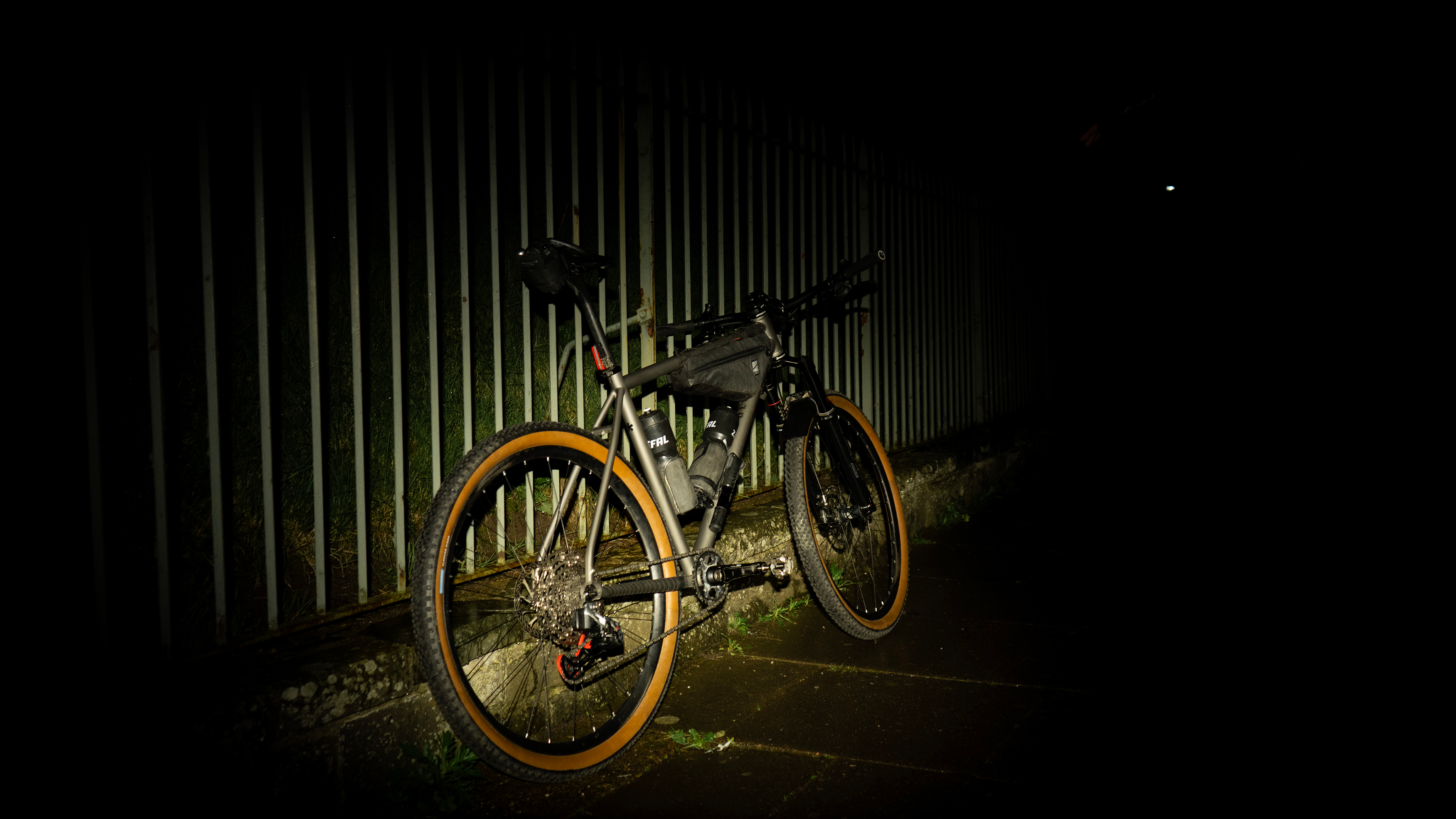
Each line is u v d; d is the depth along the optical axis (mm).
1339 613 3596
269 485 2377
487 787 2400
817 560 3336
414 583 2217
